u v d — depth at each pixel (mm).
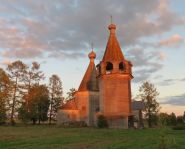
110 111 57344
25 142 28141
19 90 65438
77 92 68000
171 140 17453
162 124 18781
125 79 58438
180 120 64500
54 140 29938
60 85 80250
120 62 59031
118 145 24453
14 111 64125
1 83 63375
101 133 39312
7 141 29094
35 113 68188
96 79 68188
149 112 72188
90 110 65688
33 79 67750
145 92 73750
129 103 57844
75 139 30969
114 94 57812
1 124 63938
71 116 66125
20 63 66562
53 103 78938
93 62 70125
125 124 56406
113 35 62000
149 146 22719
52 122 78812
